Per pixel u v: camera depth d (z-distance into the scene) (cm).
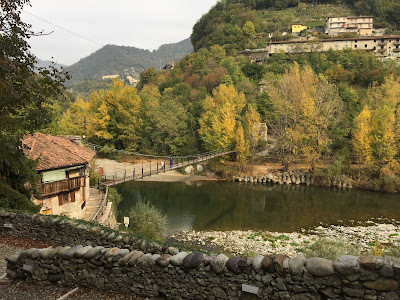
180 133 5975
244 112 6000
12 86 768
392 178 4166
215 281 615
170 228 2814
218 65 8931
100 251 730
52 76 848
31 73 844
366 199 3822
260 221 3025
